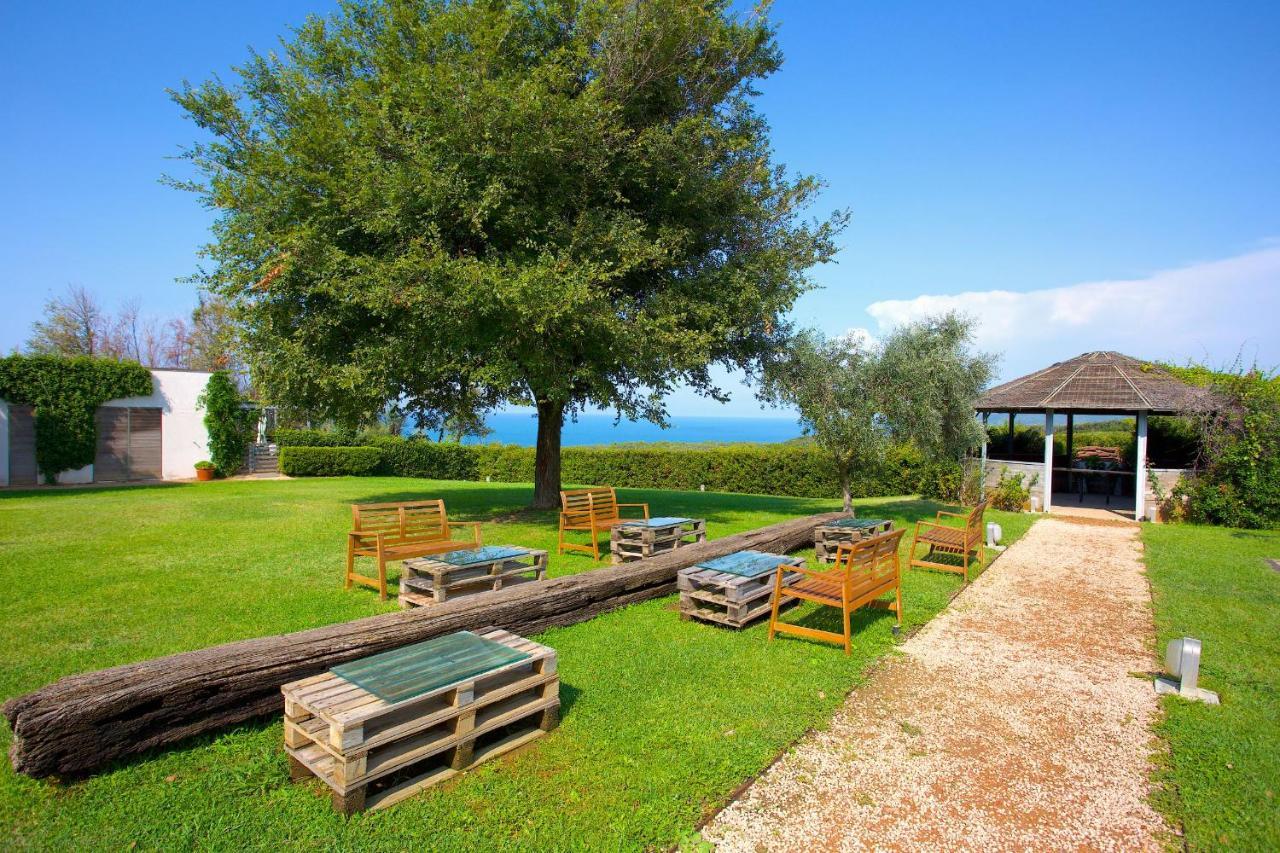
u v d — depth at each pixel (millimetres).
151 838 2998
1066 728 4453
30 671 4656
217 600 6523
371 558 8562
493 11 10570
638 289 12234
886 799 3551
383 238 10367
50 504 14266
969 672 5465
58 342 40969
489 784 3535
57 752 3295
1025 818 3406
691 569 6711
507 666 3908
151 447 22719
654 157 10562
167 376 22969
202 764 3611
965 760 3996
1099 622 6914
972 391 13641
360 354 10758
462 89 9492
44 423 20406
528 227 10141
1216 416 14570
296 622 5852
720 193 11414
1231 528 13758
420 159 9359
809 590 6176
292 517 12312
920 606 7340
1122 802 3564
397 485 21016
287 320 11172
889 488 20016
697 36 10875
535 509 13516
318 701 3348
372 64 11023
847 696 4914
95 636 5395
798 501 17188
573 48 10820
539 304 8750
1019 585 8531
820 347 12586
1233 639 6336
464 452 27875
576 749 3941
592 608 6492
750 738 4133
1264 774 3830
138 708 3578
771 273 11859
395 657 3984
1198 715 4641
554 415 13734
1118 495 19234
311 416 13273
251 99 11219
